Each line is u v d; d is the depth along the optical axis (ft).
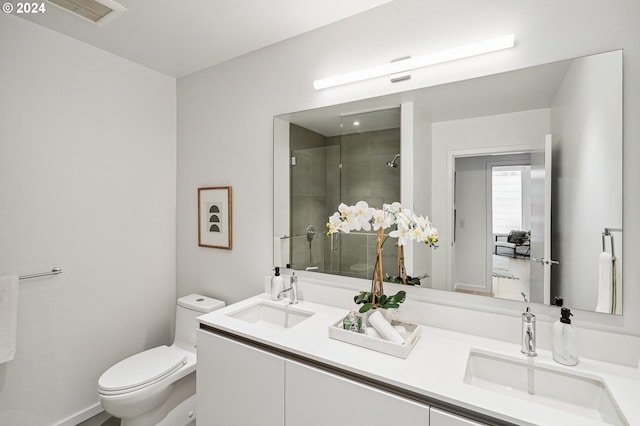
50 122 5.97
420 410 3.10
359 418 3.45
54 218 6.04
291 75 6.21
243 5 5.20
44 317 5.92
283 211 6.35
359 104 5.41
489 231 4.38
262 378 4.25
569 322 3.61
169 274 8.17
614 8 3.66
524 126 4.15
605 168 3.70
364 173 5.39
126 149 7.20
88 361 6.56
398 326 4.21
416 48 4.90
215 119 7.44
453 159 4.63
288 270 6.34
